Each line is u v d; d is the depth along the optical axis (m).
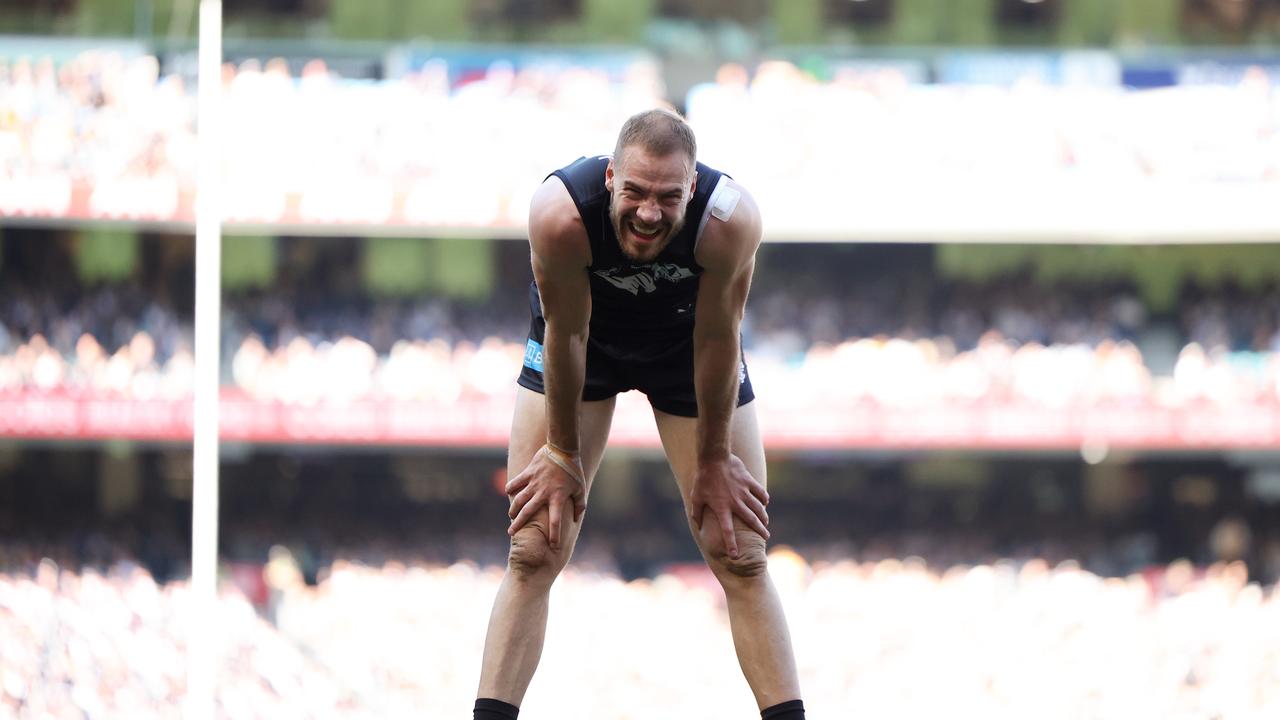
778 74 60.06
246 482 60.44
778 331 61.00
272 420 55.53
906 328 61.69
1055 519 61.81
